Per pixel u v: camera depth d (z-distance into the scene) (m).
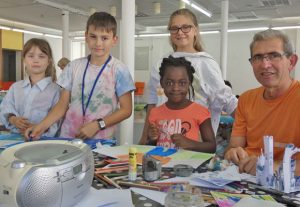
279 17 8.44
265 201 0.82
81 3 6.78
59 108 1.75
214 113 1.98
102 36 1.65
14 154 0.79
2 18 8.75
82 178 0.83
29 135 1.54
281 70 1.21
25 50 1.89
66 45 7.61
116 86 1.73
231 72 10.55
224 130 2.52
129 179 1.01
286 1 6.52
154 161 1.06
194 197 0.79
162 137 1.62
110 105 1.72
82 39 12.41
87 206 0.81
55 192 0.74
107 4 6.79
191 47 1.98
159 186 0.94
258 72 1.25
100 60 1.71
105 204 0.82
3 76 10.70
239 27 9.29
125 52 2.96
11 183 0.71
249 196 0.87
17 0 6.46
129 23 2.96
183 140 1.48
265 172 0.97
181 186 0.85
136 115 3.61
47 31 11.23
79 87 1.72
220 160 1.21
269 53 1.19
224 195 0.87
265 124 1.36
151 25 9.88
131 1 2.95
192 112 1.64
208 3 6.75
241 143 1.46
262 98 1.39
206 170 1.14
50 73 1.98
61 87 1.81
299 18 8.49
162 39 11.18
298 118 1.26
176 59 1.68
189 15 1.94
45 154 0.79
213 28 9.58
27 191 0.71
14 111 1.92
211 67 1.93
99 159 1.25
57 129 1.75
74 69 1.75
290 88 1.30
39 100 1.89
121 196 0.88
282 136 1.30
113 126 1.72
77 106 1.72
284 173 0.93
